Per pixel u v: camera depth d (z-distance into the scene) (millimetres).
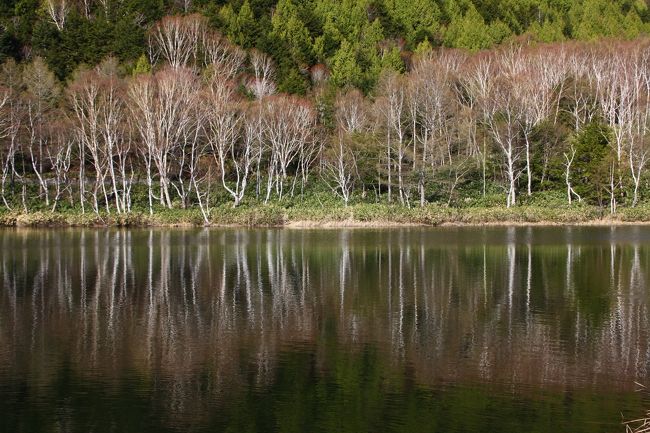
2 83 65625
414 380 15875
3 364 16969
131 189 70438
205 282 28734
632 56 77875
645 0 136250
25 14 90688
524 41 91688
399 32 103812
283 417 13727
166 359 17406
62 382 15688
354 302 24531
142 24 91812
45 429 13125
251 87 79250
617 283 28078
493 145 72812
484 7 113312
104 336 19641
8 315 22297
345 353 18016
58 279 29312
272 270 32094
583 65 81062
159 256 37250
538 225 58312
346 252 39125
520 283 28250
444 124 72438
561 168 70688
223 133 66500
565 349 18359
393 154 71625
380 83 77312
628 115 70625
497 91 71375
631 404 14398
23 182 63750
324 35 95688
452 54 87438
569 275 30172
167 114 64875
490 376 16172
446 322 21375
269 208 62656
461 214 60250
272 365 16984
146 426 13281
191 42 83062
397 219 59531
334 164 71625
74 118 65000
